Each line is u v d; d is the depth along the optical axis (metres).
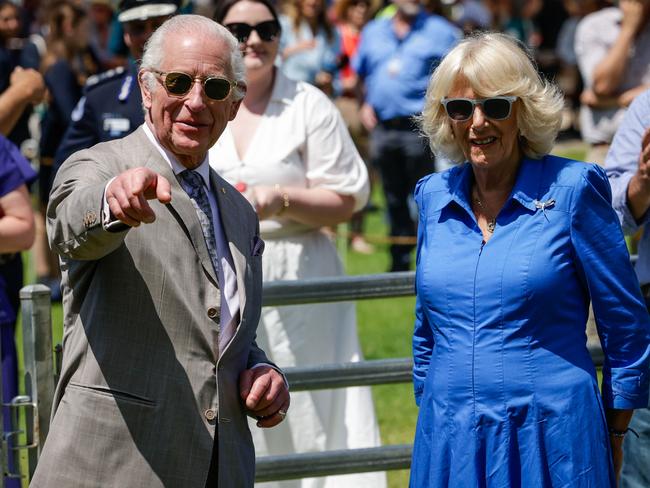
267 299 8.55
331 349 9.72
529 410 6.68
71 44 17.39
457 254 6.92
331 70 21.92
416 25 20.16
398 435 12.34
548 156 7.04
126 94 10.42
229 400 6.57
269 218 9.52
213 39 6.59
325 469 8.62
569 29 31.84
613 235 6.86
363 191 9.77
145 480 6.32
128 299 6.37
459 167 7.23
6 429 8.02
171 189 6.50
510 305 6.71
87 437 6.31
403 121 19.97
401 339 16.11
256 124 9.62
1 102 11.38
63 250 6.18
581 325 6.87
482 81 6.81
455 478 6.76
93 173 6.38
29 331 7.76
